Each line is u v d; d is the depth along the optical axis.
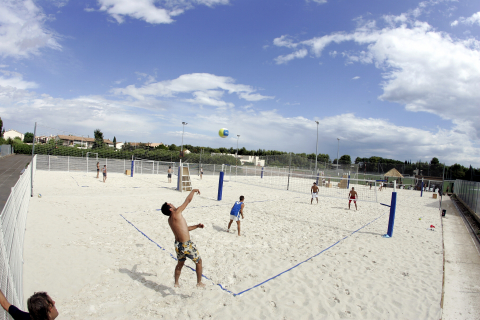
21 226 5.44
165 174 28.80
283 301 3.87
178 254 3.94
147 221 7.86
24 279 4.00
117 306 3.45
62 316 3.14
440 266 5.75
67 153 32.31
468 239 8.98
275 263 5.30
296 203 13.60
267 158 31.81
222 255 5.56
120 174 24.89
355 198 12.72
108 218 7.98
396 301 4.09
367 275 5.00
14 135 72.12
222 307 3.61
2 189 14.41
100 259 4.90
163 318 3.27
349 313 3.68
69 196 11.40
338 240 7.20
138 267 4.66
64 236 6.07
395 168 38.72
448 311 4.13
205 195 14.45
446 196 27.55
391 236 7.90
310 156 60.31
